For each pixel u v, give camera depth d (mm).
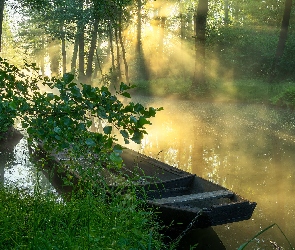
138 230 3750
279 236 5652
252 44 27375
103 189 4832
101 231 3703
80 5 26156
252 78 26859
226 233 5809
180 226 5676
